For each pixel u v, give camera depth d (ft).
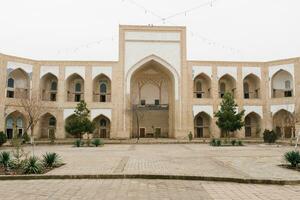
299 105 67.97
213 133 72.38
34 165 19.07
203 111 72.84
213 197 12.96
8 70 65.36
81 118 55.26
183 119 71.97
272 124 72.49
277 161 25.71
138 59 73.36
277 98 71.77
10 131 67.26
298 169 20.57
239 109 72.95
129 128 71.26
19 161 21.44
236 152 35.91
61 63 71.92
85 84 71.87
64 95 71.10
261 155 31.63
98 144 48.34
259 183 16.44
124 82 72.59
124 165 22.59
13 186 15.34
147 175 17.95
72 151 37.55
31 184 15.90
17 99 65.36
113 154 32.89
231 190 14.51
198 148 43.34
